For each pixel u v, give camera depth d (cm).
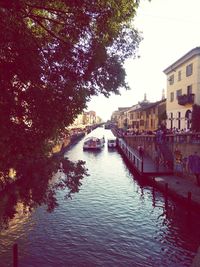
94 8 740
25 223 1805
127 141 6397
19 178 762
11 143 676
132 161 3709
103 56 782
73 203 2219
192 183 2484
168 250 1496
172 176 2847
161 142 3403
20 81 667
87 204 2214
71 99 714
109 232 1708
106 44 812
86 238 1627
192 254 1460
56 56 770
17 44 623
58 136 802
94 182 3025
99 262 1389
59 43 780
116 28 795
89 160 4794
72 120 728
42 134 713
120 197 2428
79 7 729
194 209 1947
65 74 788
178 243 1573
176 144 2878
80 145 7400
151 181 2783
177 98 4450
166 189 2227
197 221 1864
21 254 1448
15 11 641
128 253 1470
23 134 690
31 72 644
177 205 2159
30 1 757
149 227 1783
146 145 4334
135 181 3084
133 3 771
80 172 850
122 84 854
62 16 774
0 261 1384
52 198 832
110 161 4691
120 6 754
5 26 608
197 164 2395
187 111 4250
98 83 839
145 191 2634
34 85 678
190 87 4134
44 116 684
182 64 4388
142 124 7975
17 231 1695
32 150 732
